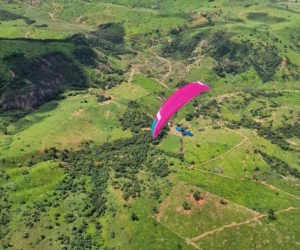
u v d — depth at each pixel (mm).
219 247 154000
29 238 164625
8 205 179250
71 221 171125
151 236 156625
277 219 165375
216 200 171375
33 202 181500
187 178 184875
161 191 176875
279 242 156500
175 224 162000
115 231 161875
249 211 168375
